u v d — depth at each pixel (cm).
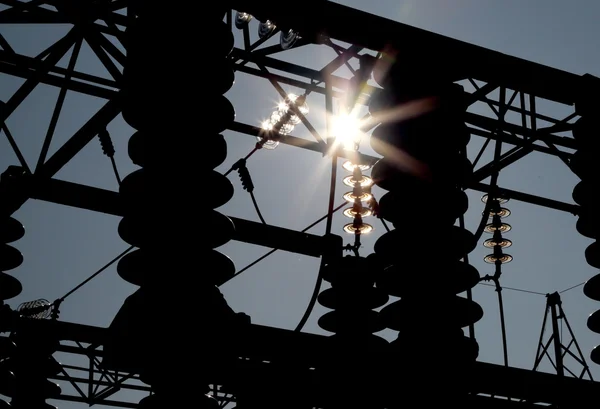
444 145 791
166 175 656
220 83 707
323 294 1082
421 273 743
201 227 648
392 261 766
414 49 825
